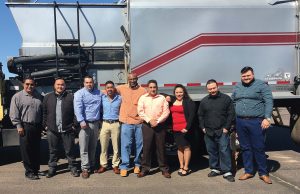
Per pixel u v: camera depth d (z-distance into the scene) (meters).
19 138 6.70
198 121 7.36
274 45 7.52
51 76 7.51
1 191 5.79
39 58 7.37
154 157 7.54
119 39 7.61
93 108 6.71
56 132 6.59
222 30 7.40
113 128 6.82
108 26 7.57
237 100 6.46
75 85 7.55
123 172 6.66
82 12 7.50
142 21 7.25
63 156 8.33
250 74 6.28
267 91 6.25
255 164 7.11
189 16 7.32
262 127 6.24
